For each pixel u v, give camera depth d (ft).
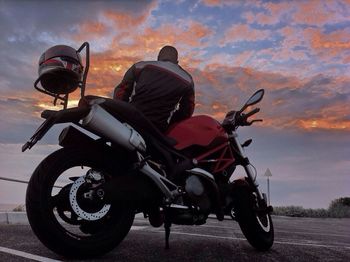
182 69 10.97
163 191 9.53
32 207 8.44
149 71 10.53
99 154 9.26
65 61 8.81
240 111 12.48
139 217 25.04
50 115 8.55
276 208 61.93
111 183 8.99
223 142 11.35
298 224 31.99
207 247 12.09
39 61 9.00
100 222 9.31
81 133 9.14
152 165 9.79
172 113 10.52
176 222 10.39
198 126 10.87
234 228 20.08
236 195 11.97
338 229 26.73
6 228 15.26
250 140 12.96
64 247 8.67
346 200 74.02
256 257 10.68
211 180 10.55
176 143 10.31
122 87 10.76
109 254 9.95
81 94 8.95
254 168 12.84
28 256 9.24
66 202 8.91
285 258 10.61
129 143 9.18
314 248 12.60
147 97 10.27
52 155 8.94
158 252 10.65
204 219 10.95
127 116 9.45
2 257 9.11
